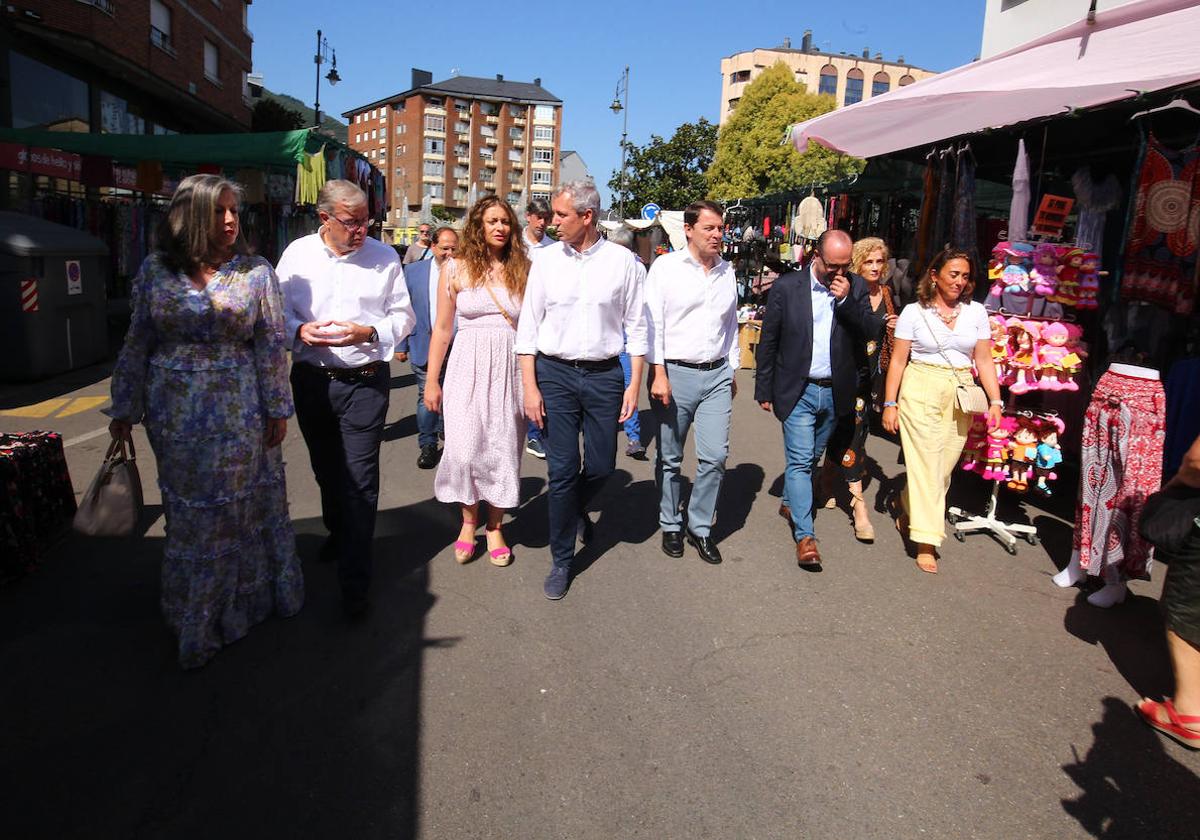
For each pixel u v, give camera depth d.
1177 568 2.82
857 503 4.84
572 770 2.60
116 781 2.49
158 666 3.17
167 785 2.48
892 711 2.99
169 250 2.97
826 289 4.31
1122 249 4.87
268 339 3.22
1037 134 6.46
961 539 4.89
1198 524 2.71
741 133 37.38
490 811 2.40
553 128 95.44
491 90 93.62
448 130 91.31
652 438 7.48
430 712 2.90
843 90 74.38
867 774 2.62
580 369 3.76
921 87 7.32
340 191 3.53
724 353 4.26
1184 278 4.65
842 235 4.14
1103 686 3.21
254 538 3.39
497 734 2.78
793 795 2.51
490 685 3.09
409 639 3.43
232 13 25.36
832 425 4.56
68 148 11.79
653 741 2.77
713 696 3.06
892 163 9.54
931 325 4.31
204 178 2.94
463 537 4.29
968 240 6.37
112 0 17.06
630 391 3.89
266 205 14.84
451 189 92.06
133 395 3.14
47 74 16.36
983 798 2.53
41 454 4.23
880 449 7.25
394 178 95.69
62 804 2.38
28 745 2.66
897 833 2.36
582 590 3.98
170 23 20.72
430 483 5.74
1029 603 3.99
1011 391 4.78
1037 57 6.60
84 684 3.03
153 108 21.70
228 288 3.04
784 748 2.75
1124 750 2.80
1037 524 5.18
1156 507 2.88
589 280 3.69
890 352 5.20
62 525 4.46
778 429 7.99
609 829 2.34
